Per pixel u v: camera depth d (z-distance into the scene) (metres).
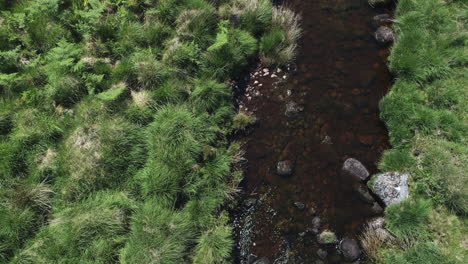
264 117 8.42
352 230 7.02
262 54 9.09
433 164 7.06
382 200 7.08
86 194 6.66
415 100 7.99
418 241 6.48
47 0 8.27
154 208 6.59
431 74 8.20
